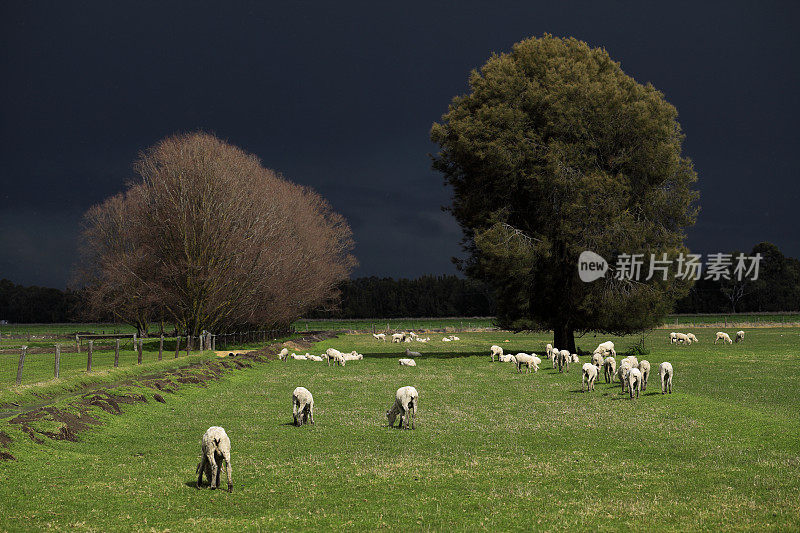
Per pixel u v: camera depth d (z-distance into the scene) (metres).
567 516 13.29
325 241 102.19
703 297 166.50
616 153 58.03
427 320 167.38
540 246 55.44
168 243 63.53
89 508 13.99
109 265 72.31
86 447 20.31
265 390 35.59
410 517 13.38
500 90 57.81
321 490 15.54
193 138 65.50
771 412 25.62
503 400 31.25
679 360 51.47
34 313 173.12
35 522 12.96
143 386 31.02
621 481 16.31
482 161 57.78
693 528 12.32
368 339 102.25
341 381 40.19
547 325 62.72
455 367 49.31
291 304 87.38
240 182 66.69
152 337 85.44
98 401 25.42
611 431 23.12
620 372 32.78
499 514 13.49
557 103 54.91
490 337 101.31
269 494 15.18
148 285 64.50
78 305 88.00
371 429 24.00
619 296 55.69
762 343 71.56
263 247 68.12
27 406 24.73
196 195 62.72
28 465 17.52
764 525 12.31
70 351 59.97
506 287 59.62
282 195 83.31
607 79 58.47
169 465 18.22
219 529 12.59
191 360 47.00
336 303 115.25
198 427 24.28
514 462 18.59
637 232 54.69
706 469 17.33
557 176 54.03
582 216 55.12
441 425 24.78
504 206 59.38
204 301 62.44
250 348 70.25
